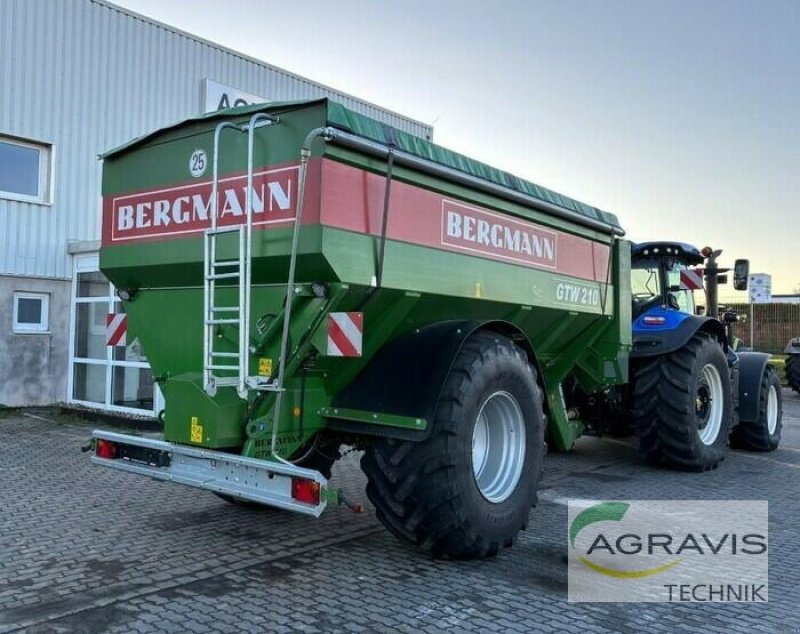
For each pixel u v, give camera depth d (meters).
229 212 4.25
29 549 4.59
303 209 3.84
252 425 4.15
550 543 4.96
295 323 4.06
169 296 4.84
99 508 5.62
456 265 4.72
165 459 4.37
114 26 12.27
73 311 11.47
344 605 3.77
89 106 11.96
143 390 10.17
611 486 6.77
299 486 3.74
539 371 5.13
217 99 13.73
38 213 11.41
